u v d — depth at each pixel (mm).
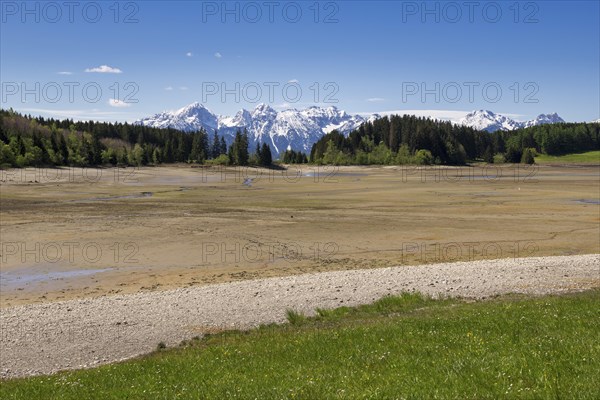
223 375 10258
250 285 23031
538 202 59656
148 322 18234
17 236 37156
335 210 53188
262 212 51438
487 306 16516
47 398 9953
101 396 9516
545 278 23016
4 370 14344
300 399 7895
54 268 28375
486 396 7305
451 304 18594
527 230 40094
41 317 18875
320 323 17078
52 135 146500
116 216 47719
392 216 48188
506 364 8594
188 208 54969
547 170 158250
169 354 14234
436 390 7633
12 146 117688
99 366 13836
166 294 21953
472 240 36312
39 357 15266
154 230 39969
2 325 18000
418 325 13375
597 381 7570
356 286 22375
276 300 20578
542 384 7625
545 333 11086
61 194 70750
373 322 15789
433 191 77375
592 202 59344
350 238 37031
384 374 8914
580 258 27844
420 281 22953
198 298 21062
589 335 10578
